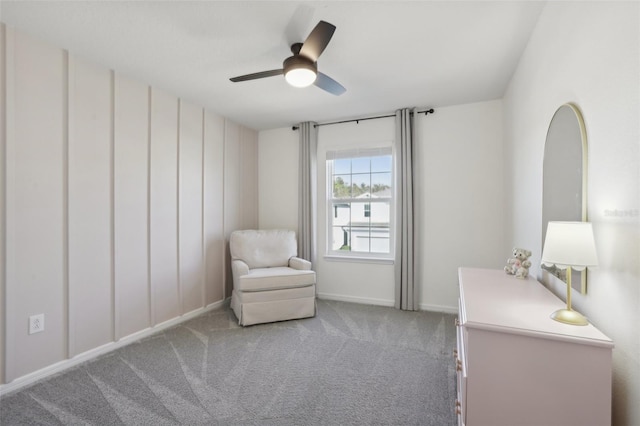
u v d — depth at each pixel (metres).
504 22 1.82
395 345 2.47
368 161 3.73
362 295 3.69
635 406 0.90
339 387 1.88
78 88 2.18
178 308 3.02
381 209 3.66
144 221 2.68
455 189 3.26
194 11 1.71
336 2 1.63
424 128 3.38
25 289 1.90
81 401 1.73
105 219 2.36
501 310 1.22
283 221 4.12
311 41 1.69
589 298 1.19
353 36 1.96
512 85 2.55
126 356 2.28
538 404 1.02
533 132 1.92
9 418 1.58
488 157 3.13
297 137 4.03
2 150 1.80
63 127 2.10
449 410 1.66
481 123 3.15
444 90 2.86
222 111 3.45
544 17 1.69
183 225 3.08
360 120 3.70
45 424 1.54
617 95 1.00
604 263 1.08
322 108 3.35
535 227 1.89
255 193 4.22
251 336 2.65
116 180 2.44
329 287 3.87
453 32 1.92
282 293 3.02
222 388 1.86
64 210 2.10
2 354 1.80
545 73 1.68
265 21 1.80
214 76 2.54
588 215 1.20
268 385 1.90
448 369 2.09
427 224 3.38
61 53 2.08
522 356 1.03
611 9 1.03
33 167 1.94
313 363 2.17
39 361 1.97
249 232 3.55
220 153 3.58
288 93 2.92
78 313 2.18
